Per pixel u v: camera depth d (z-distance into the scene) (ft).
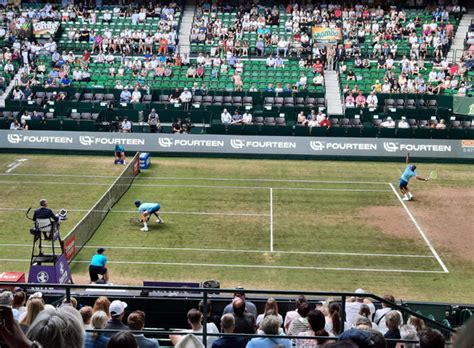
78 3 210.79
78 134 147.33
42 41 195.83
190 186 126.21
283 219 108.88
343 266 90.38
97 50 192.24
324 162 145.59
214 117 162.81
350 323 50.85
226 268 89.04
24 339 16.01
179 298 60.34
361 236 101.86
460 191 125.70
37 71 181.88
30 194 118.93
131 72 181.16
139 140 147.64
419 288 83.82
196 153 148.05
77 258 91.25
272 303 49.70
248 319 43.50
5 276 71.82
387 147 146.00
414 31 194.29
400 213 112.78
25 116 156.76
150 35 195.21
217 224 106.01
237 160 146.41
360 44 191.01
